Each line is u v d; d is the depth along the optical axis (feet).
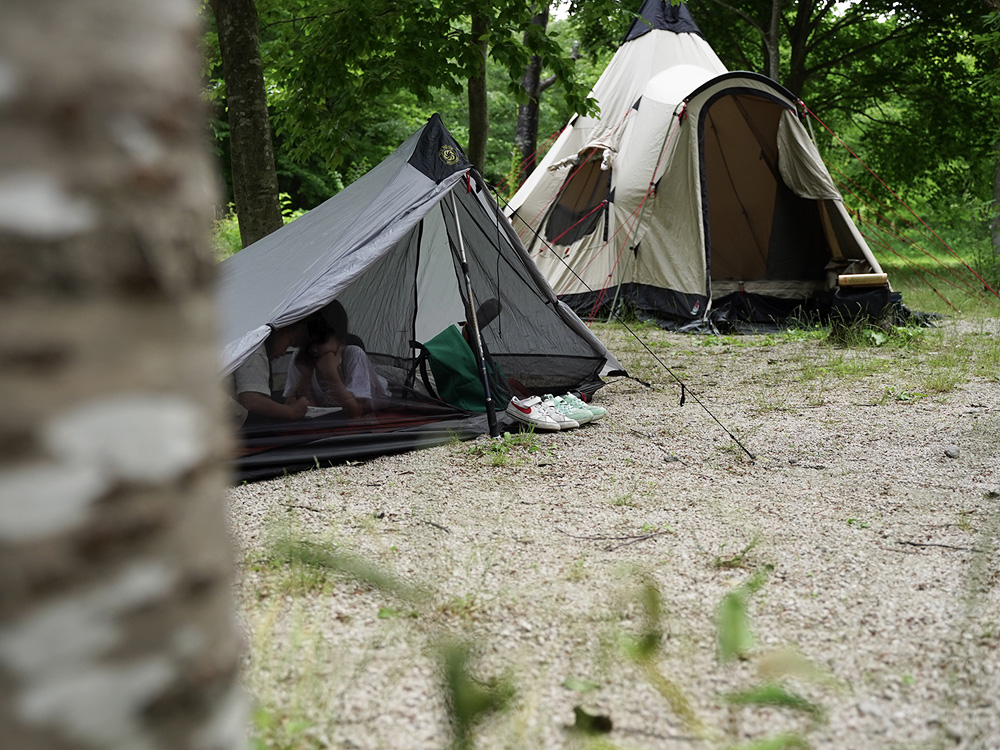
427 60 25.04
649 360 24.72
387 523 10.44
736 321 32.55
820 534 9.84
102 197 2.05
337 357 14.49
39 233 1.98
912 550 9.25
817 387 20.25
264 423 13.62
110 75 2.05
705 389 20.18
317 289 14.25
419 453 14.35
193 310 2.29
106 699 2.18
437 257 17.53
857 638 7.09
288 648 6.84
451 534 9.95
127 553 2.16
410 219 15.52
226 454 2.48
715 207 36.32
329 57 25.46
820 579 8.41
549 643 7.00
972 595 7.30
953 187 65.21
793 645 6.95
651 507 11.07
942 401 18.29
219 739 2.43
